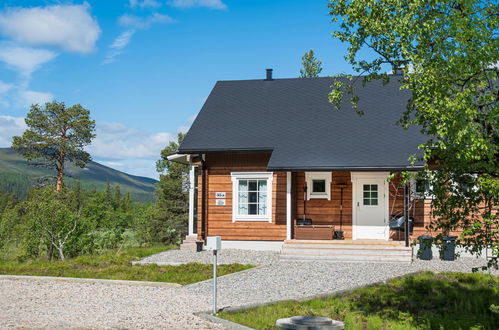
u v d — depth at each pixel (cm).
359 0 909
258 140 2141
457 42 785
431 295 1278
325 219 2116
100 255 2253
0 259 2297
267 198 2130
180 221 3875
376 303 1215
